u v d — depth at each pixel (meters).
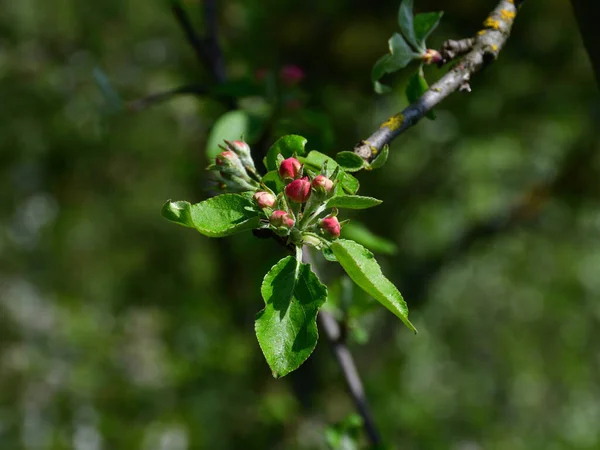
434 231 8.38
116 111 3.11
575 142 7.46
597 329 10.85
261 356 6.29
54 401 8.48
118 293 9.11
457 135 7.92
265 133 2.87
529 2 6.97
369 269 1.32
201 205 1.40
